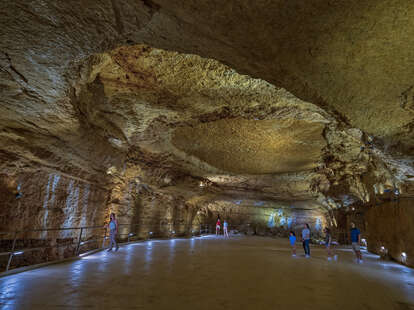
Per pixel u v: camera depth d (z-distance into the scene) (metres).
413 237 8.80
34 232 8.77
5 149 7.59
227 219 30.75
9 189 7.93
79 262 7.71
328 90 4.80
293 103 8.05
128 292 4.82
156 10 3.54
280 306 4.38
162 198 19.19
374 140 6.89
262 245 17.34
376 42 3.55
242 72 4.87
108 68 6.66
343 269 8.55
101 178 12.23
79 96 6.79
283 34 3.62
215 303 4.40
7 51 4.59
